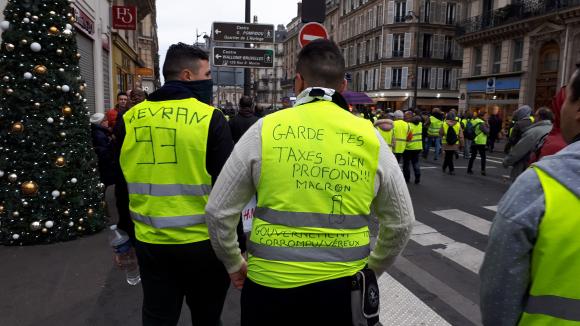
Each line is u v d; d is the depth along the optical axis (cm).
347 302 145
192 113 210
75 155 493
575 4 2166
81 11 968
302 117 154
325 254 146
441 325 332
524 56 2505
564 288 113
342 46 5459
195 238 209
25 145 469
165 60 225
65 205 489
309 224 146
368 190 152
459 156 1672
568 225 110
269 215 150
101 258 445
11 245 475
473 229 608
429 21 4288
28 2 465
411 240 552
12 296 361
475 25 2948
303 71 164
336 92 160
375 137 155
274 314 149
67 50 490
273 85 9138
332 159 148
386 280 419
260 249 151
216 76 1300
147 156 211
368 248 157
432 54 4338
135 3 2019
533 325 118
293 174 148
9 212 467
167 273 214
